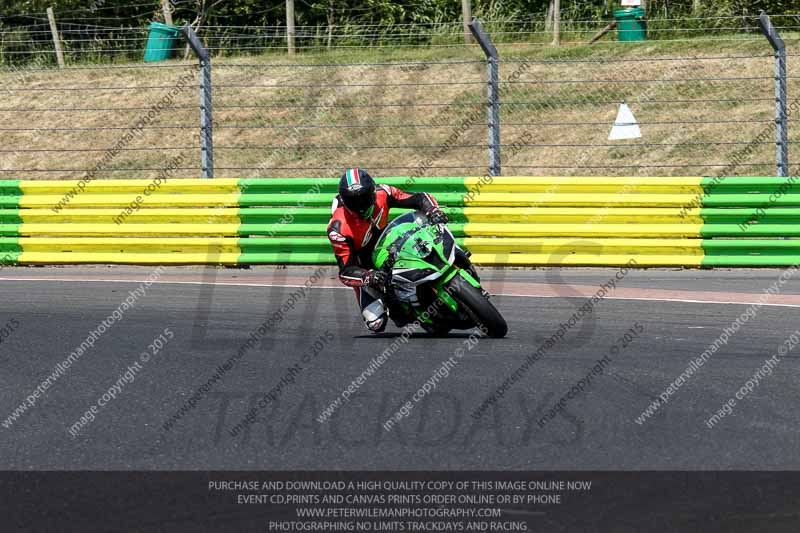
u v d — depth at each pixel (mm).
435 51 77062
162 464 18312
